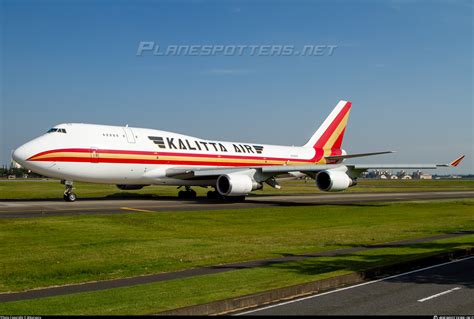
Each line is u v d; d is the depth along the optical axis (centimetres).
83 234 2177
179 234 2305
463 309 995
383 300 1078
